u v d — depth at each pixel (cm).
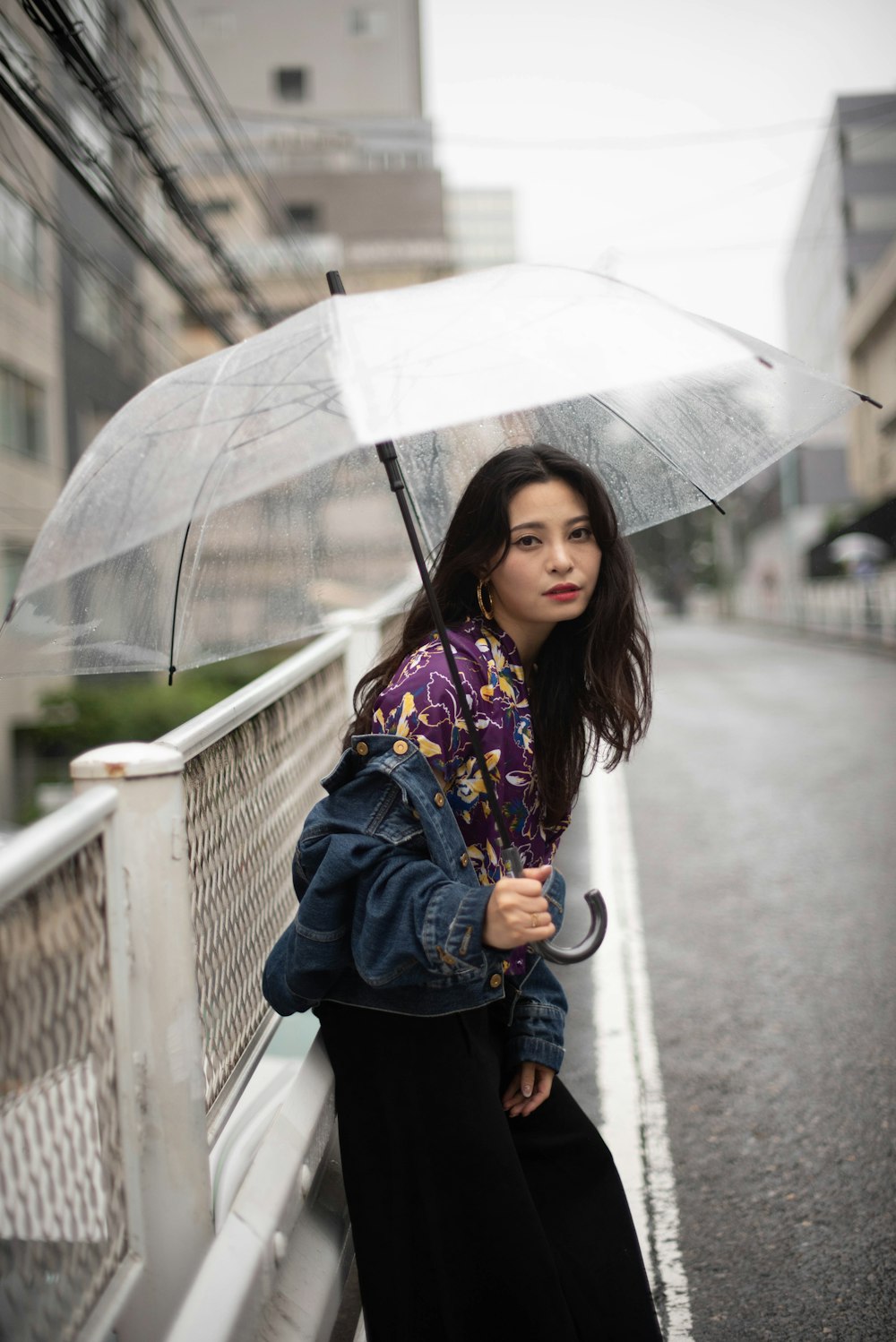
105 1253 129
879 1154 305
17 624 175
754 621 4194
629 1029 399
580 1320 178
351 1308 226
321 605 258
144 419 177
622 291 188
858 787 798
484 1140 170
